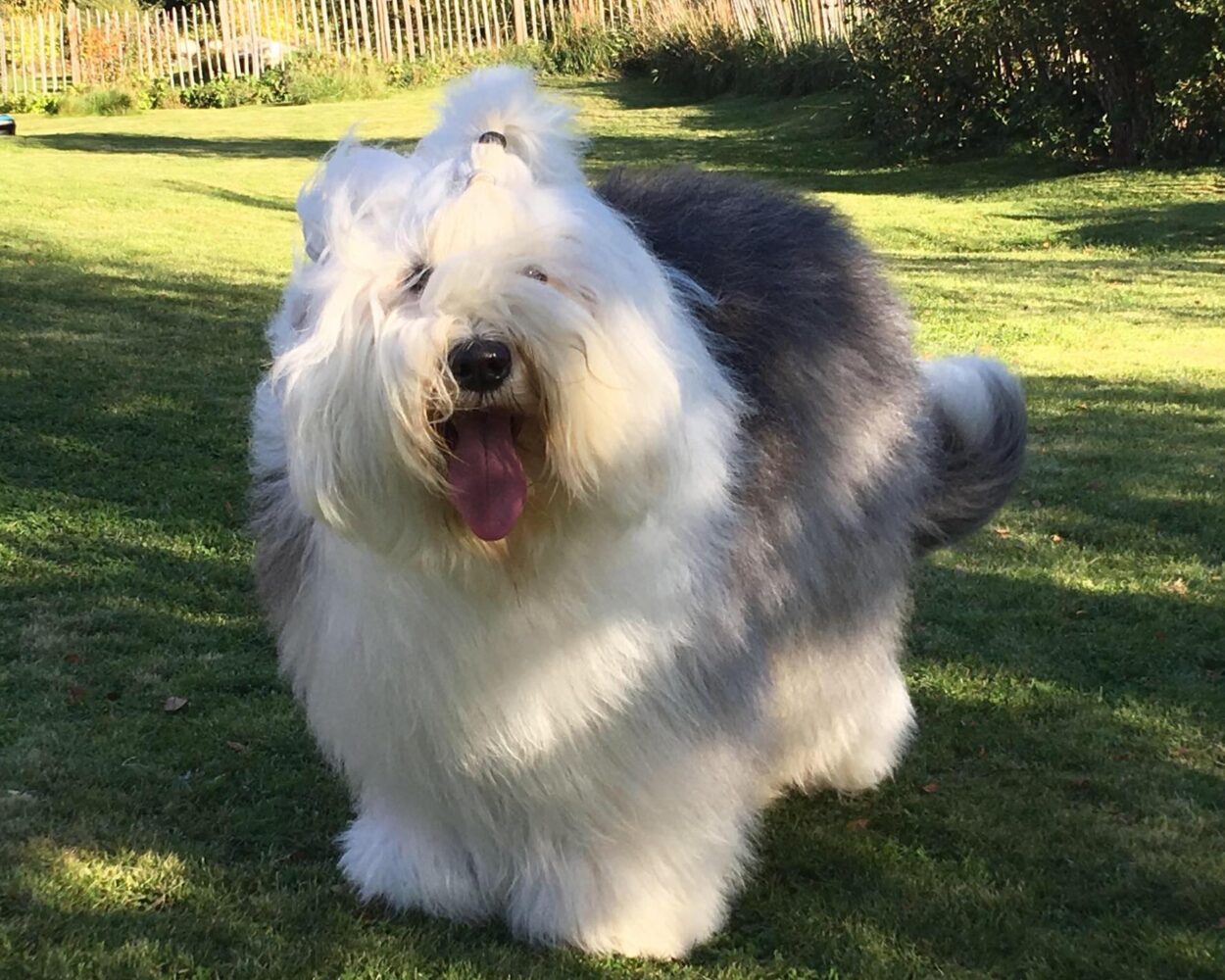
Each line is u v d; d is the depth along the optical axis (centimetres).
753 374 160
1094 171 827
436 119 145
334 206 127
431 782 151
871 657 190
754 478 157
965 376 205
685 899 163
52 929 161
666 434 125
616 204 169
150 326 431
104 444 323
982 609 259
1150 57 788
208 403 355
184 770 197
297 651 155
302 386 122
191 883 171
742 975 159
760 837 187
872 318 184
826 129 1005
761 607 160
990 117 892
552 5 1461
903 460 185
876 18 923
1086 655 242
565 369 118
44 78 1345
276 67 1372
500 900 167
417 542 127
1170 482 328
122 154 927
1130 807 196
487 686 140
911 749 211
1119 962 163
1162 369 435
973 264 614
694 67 1276
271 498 159
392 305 121
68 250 548
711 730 152
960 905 173
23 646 230
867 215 728
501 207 122
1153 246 645
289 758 202
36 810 184
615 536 129
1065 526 302
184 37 1395
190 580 258
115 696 216
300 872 175
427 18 1438
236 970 156
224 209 695
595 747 146
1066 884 178
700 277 162
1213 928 169
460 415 122
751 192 182
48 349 396
